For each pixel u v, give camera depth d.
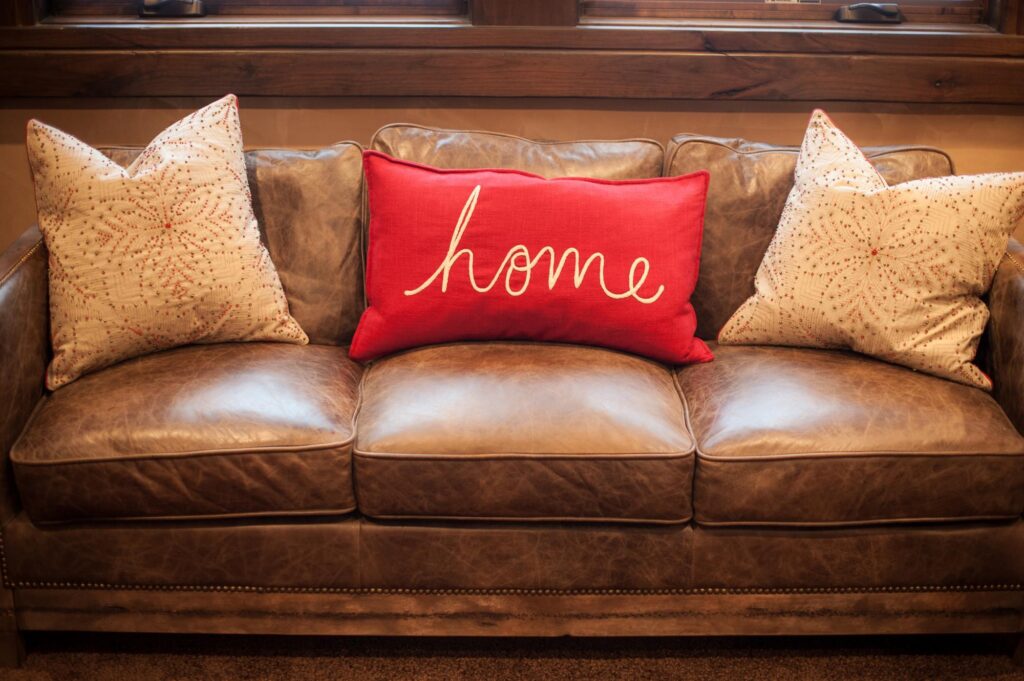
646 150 2.10
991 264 1.83
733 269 2.05
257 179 2.05
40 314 1.81
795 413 1.70
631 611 1.76
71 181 1.80
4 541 1.70
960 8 2.46
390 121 2.45
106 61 2.32
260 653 1.83
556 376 1.78
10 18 2.29
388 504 1.67
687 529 1.70
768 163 2.07
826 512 1.67
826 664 1.81
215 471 1.64
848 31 2.35
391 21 2.39
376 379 1.86
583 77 2.36
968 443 1.66
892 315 1.85
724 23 2.42
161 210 1.83
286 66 2.34
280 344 1.97
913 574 1.73
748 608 1.75
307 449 1.64
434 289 1.88
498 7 2.31
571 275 1.86
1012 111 2.45
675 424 1.71
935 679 1.78
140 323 1.84
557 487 1.65
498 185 1.90
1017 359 1.77
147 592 1.74
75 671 1.77
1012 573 1.73
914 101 2.40
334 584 1.73
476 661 1.81
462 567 1.71
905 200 1.85
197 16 2.40
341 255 2.05
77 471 1.63
